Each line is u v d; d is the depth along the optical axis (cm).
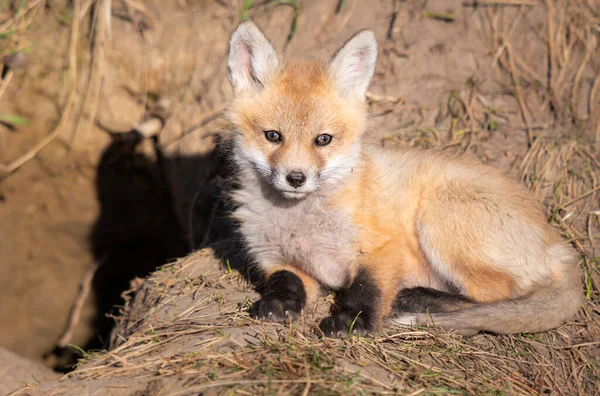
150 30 1116
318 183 626
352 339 571
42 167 1141
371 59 649
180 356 551
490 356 596
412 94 989
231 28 1105
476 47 1029
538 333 639
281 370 505
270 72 650
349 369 517
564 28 1036
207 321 640
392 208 671
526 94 988
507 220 654
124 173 1184
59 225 1219
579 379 598
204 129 1057
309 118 622
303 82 643
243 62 659
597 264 751
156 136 1136
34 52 1088
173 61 1109
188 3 1148
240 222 723
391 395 491
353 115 650
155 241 1301
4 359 866
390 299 634
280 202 664
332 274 686
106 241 1261
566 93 981
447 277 670
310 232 662
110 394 516
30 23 1099
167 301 734
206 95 1070
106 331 1284
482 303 640
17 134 1102
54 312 1266
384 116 970
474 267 652
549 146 908
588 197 845
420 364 550
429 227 665
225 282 756
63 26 1103
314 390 479
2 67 1080
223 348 557
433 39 1027
